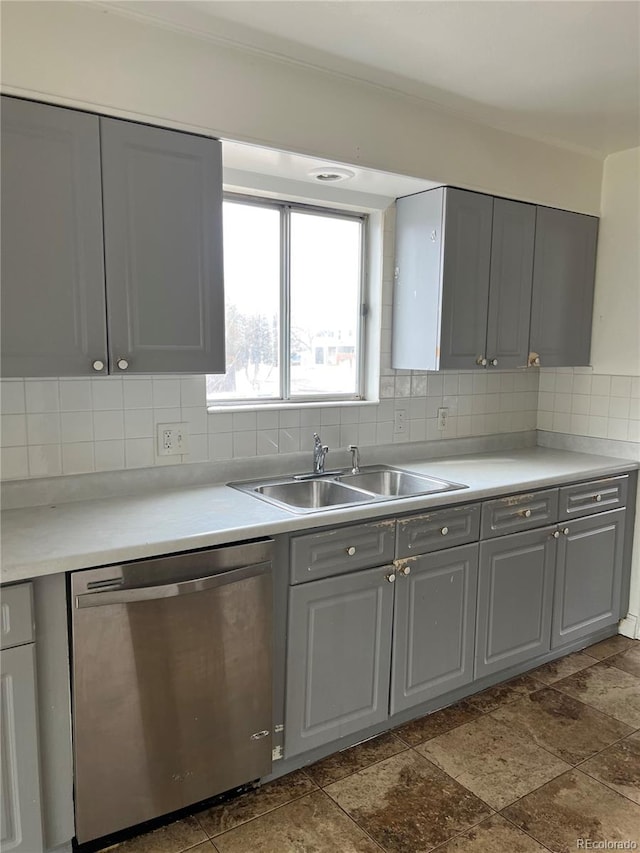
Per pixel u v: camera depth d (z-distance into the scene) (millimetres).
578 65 2121
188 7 1754
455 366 2699
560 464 2971
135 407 2248
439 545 2346
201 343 2016
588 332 3238
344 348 2891
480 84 2270
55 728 1641
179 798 1838
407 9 1765
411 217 2742
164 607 1731
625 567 3146
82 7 1715
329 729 2148
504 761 2211
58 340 1768
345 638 2135
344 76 2188
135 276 1873
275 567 1966
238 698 1902
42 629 1589
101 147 1779
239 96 2002
